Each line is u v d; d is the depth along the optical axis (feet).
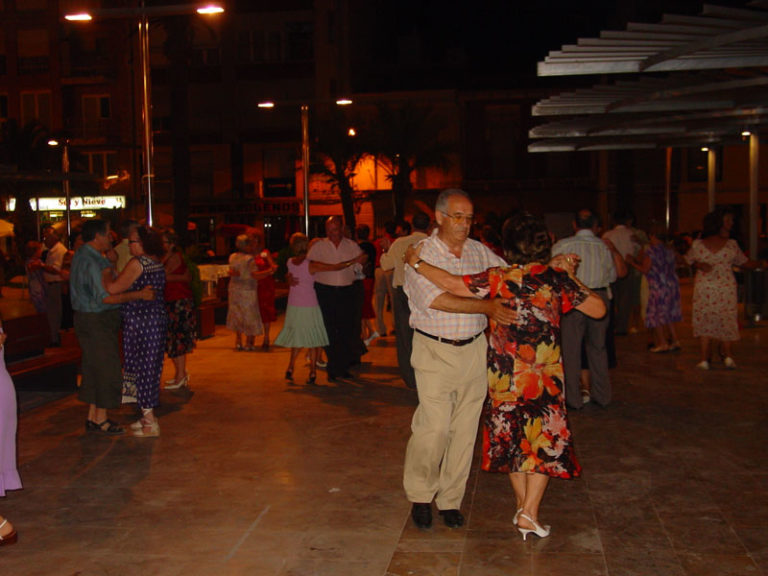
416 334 15.99
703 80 31.01
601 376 25.72
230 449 22.11
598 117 38.55
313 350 31.99
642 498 17.34
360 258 31.65
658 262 37.81
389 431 23.90
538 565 13.99
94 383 23.97
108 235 23.98
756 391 28.35
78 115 142.31
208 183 144.97
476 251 16.28
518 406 14.80
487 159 136.87
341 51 141.18
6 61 142.72
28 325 29.27
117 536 15.76
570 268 14.96
